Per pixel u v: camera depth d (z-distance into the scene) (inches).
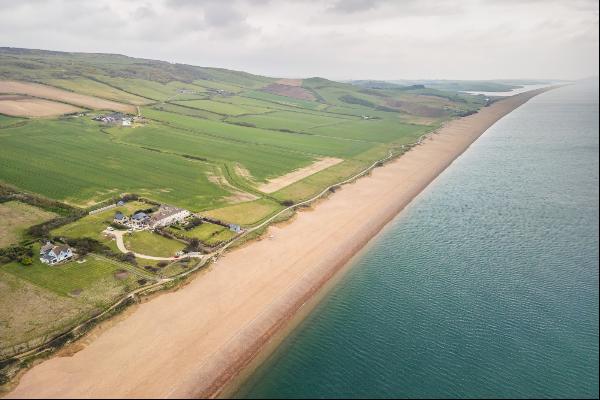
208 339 2586.1
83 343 2517.2
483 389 2274.9
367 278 3353.8
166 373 2320.4
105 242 3688.5
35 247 3518.7
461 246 3900.1
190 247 3651.6
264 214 4534.9
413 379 2343.8
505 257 3661.4
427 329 2731.3
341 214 4626.0
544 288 3157.0
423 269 3486.7
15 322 2642.7
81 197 4692.4
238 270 3371.1
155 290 3014.3
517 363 2433.6
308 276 3334.2
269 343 2613.2
